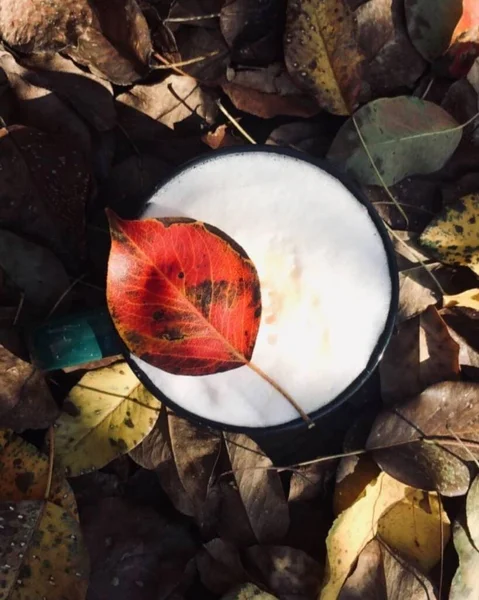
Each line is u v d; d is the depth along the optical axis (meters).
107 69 0.29
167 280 0.21
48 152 0.29
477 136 0.31
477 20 0.30
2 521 0.27
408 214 0.31
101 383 0.29
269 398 0.26
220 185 0.26
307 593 0.29
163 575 0.30
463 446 0.29
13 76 0.29
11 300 0.29
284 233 0.26
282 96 0.31
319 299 0.26
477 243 0.30
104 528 0.30
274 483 0.30
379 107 0.30
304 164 0.26
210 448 0.30
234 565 0.29
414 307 0.30
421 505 0.30
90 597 0.29
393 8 0.30
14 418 0.28
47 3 0.28
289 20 0.29
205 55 0.31
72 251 0.30
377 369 0.31
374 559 0.29
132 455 0.30
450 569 0.30
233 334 0.22
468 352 0.31
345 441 0.30
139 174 0.31
